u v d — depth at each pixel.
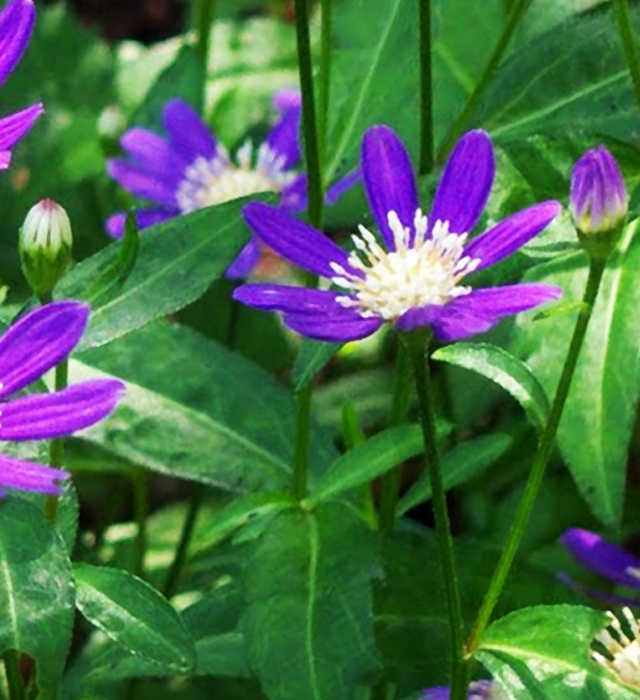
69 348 0.32
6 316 0.37
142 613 0.33
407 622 0.38
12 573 0.32
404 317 0.32
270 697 0.36
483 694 0.37
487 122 0.39
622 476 0.36
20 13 0.33
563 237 0.36
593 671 0.33
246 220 0.34
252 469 0.39
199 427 0.40
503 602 0.38
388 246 0.35
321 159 0.40
